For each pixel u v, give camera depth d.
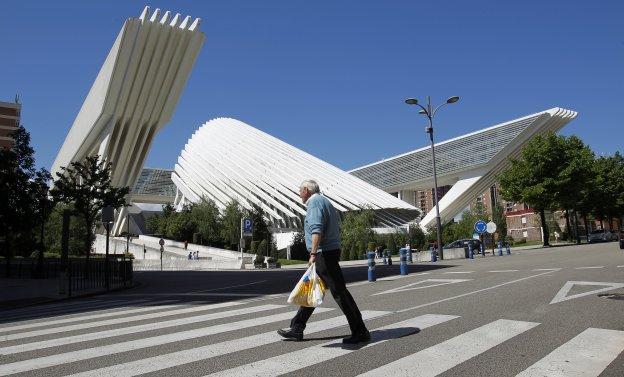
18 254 43.06
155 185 119.25
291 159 72.75
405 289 10.57
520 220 85.38
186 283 17.83
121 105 56.00
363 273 17.50
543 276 11.63
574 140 45.25
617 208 57.53
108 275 16.70
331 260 5.27
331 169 71.62
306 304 5.29
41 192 24.98
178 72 57.53
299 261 47.44
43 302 12.73
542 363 4.18
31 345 5.89
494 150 81.12
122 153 62.91
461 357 4.47
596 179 50.47
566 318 6.09
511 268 14.97
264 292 12.13
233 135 82.94
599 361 4.19
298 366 4.34
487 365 4.19
